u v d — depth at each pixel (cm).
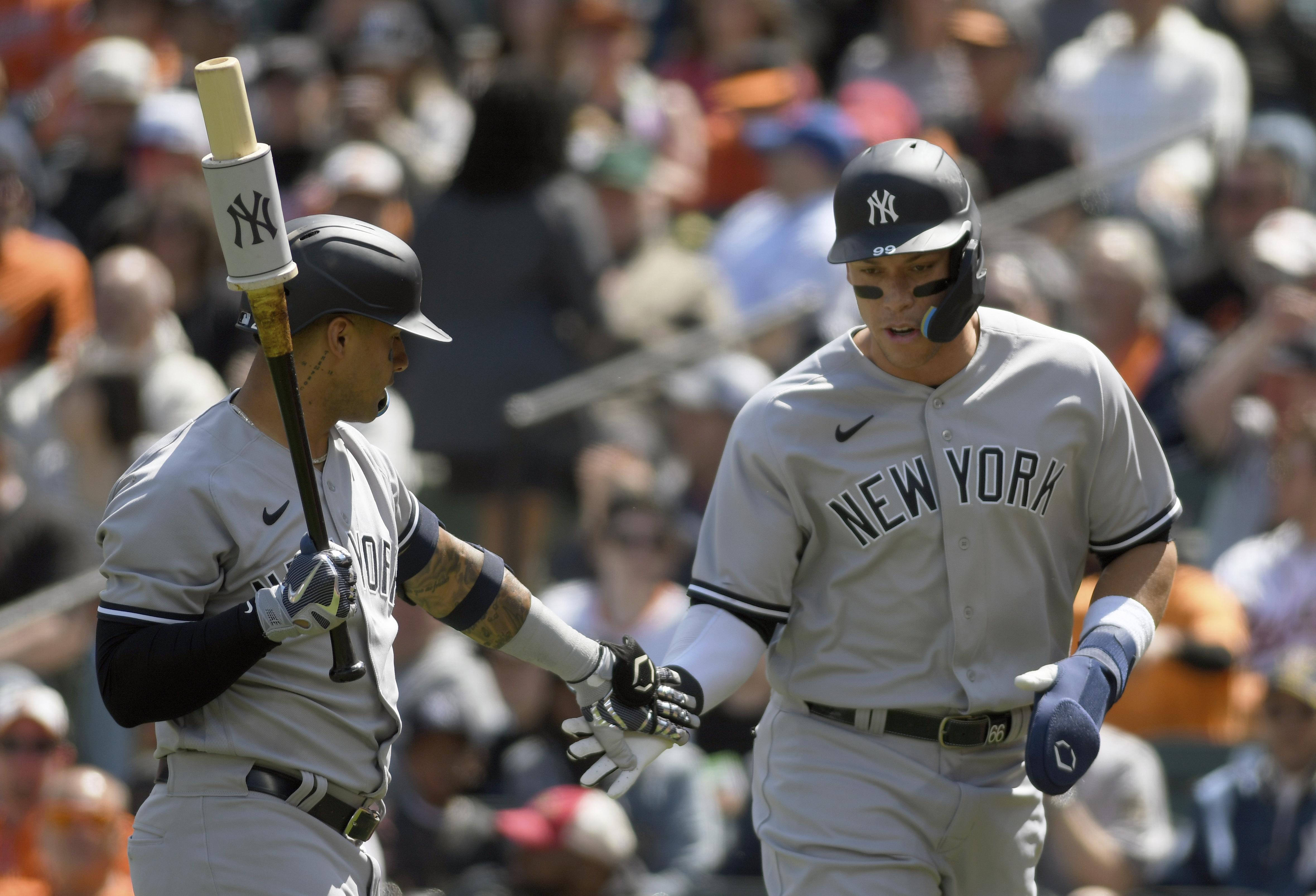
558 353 2561
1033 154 3117
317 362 1098
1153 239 3244
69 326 3034
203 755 1088
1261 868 2088
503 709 2372
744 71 3619
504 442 2536
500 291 2538
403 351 1141
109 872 2052
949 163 1177
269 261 1016
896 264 1157
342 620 1028
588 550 2514
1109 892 2106
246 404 1101
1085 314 2781
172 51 3941
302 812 1093
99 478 2592
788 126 3173
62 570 2527
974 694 1214
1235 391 2683
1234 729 2352
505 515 2550
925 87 3650
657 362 2630
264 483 1084
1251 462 2653
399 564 1179
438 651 2328
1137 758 2191
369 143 3288
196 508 1064
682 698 1205
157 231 2862
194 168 3278
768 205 3034
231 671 1030
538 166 2555
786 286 2894
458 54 3991
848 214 1169
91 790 2048
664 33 4147
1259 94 3759
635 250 2902
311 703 1091
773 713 1299
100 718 2492
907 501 1212
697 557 1272
